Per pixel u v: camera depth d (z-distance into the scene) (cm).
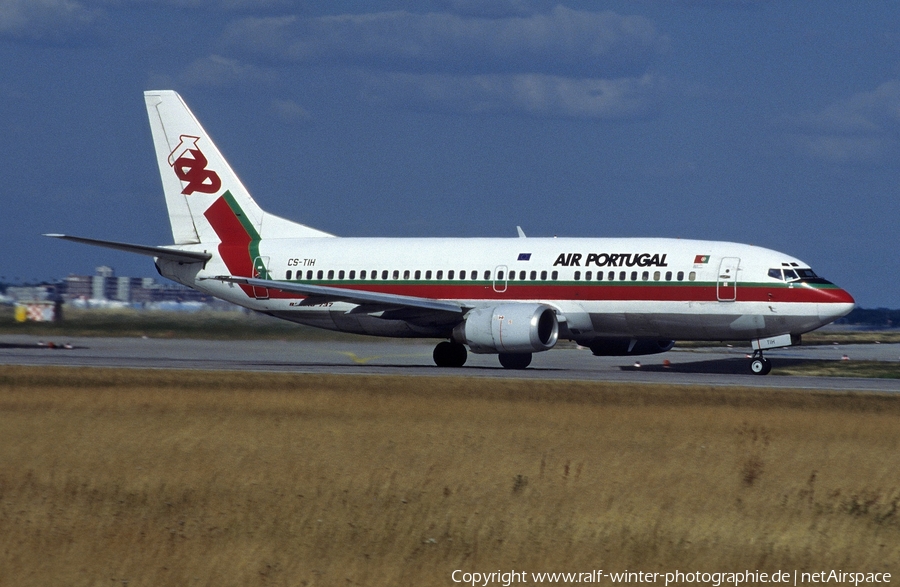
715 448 8338
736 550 5488
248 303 17838
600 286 15538
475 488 6756
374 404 10881
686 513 6162
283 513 6091
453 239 16950
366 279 16962
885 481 7200
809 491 6750
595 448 8331
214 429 9156
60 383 12962
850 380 14438
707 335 15325
